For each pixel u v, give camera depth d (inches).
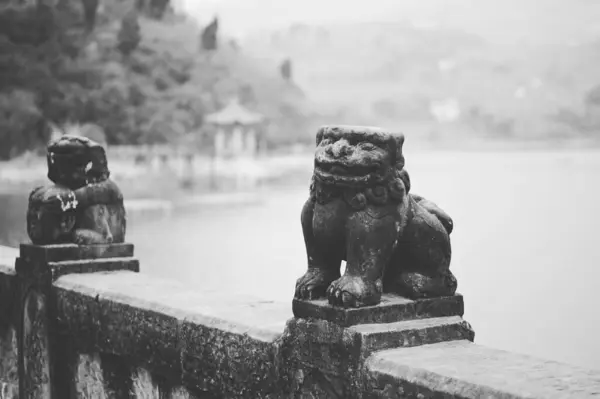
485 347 113.5
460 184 1183.6
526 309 372.8
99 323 161.5
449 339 118.2
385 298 121.3
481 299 399.9
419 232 121.7
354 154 116.6
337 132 120.2
